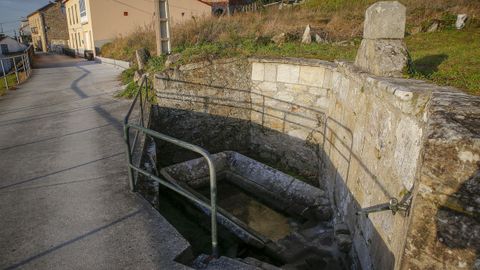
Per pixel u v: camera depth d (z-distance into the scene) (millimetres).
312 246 4414
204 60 7555
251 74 7855
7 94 9070
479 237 1772
